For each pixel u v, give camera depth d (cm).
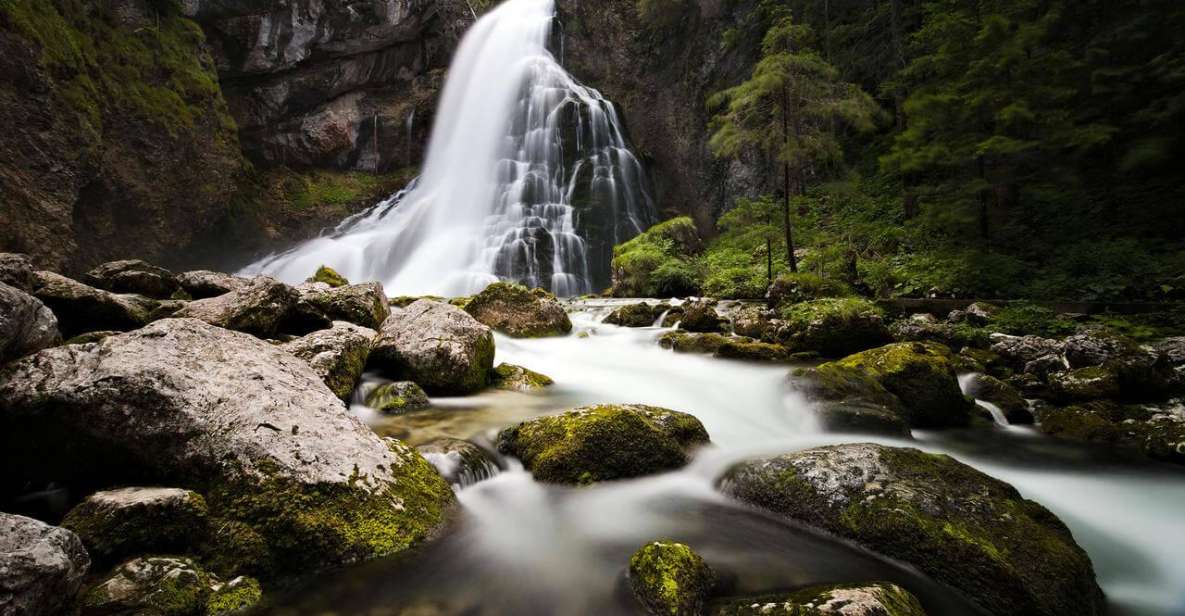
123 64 1720
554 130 2795
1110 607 316
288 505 306
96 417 315
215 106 2073
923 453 390
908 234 1384
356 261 2506
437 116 3162
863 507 344
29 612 201
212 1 2202
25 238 1352
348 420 388
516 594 290
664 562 280
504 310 1123
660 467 448
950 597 293
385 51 2925
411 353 658
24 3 1370
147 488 303
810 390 617
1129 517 426
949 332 943
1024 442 588
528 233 2430
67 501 320
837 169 1878
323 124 2830
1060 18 1344
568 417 468
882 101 2048
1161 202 1181
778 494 385
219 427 329
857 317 907
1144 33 1231
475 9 3259
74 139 1458
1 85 1306
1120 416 626
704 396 727
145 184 1762
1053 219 1270
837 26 2316
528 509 394
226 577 277
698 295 1803
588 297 1980
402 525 332
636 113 3131
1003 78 1159
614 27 3244
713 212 2625
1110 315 915
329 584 290
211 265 2288
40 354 343
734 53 2616
